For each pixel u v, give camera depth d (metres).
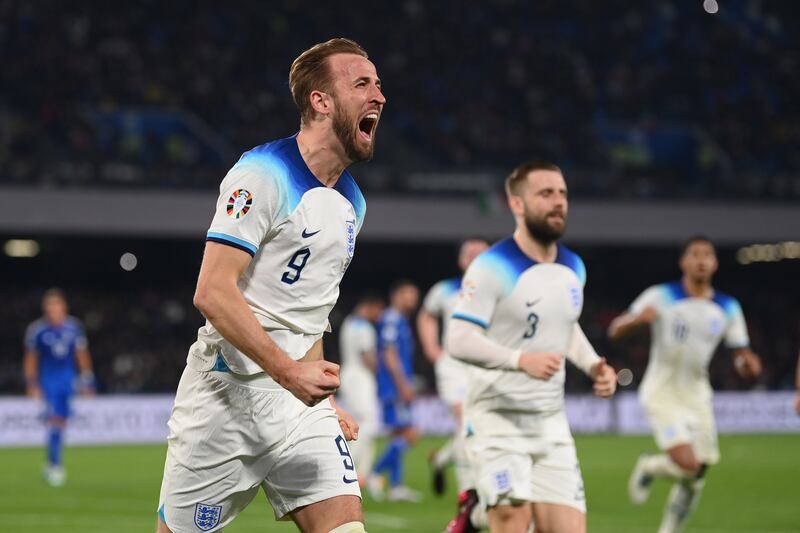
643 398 28.92
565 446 18.42
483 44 110.88
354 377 39.62
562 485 18.19
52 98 91.19
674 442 27.98
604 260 105.94
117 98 95.50
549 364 17.11
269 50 103.94
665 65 115.50
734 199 92.25
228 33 104.44
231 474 12.35
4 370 82.25
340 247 12.20
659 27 120.38
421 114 101.75
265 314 12.02
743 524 32.19
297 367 11.14
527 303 18.16
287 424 12.37
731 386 88.81
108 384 82.81
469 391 18.86
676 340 28.41
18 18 96.25
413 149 99.31
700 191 92.25
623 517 33.41
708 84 113.69
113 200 80.62
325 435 12.59
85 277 97.88
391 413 38.56
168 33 102.56
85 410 66.31
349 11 110.56
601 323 96.06
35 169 78.81
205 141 95.75
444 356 32.94
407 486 42.72
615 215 90.38
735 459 55.25
